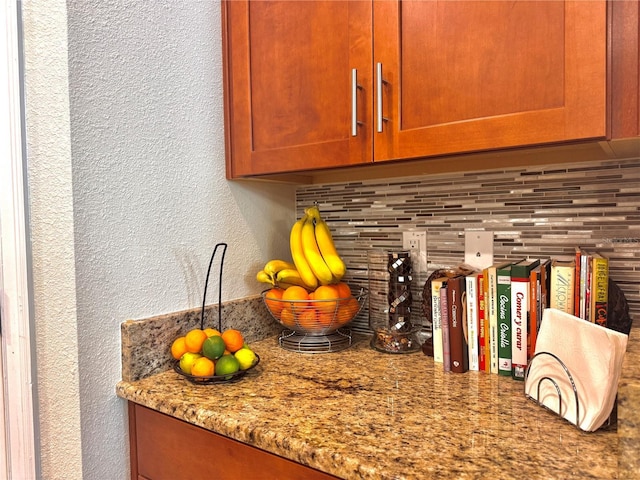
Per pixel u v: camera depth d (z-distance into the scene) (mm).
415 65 891
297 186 1453
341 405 792
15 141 893
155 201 1011
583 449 624
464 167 1104
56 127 865
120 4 938
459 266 1108
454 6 846
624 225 961
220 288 1099
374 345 1171
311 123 1044
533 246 1066
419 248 1232
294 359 1078
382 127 928
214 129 1162
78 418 870
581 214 1009
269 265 1195
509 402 794
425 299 1105
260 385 901
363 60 952
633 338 759
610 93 712
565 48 738
